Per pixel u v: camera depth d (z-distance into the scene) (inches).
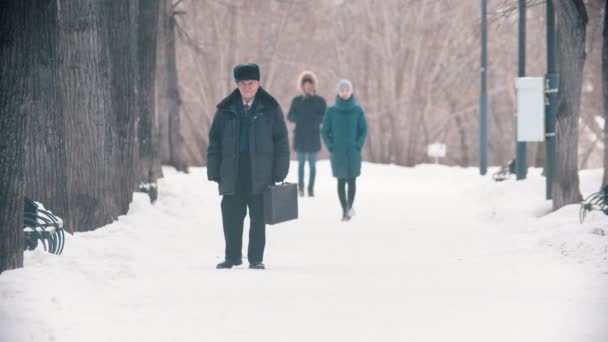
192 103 4613.7
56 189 1059.9
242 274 897.5
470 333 608.4
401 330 621.3
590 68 2770.7
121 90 1408.7
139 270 921.5
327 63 4640.8
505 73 4458.7
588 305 700.7
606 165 1424.7
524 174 1948.8
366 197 2053.4
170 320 655.1
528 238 1200.8
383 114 4431.6
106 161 1251.2
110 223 1258.6
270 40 4431.6
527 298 740.7
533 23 4045.3
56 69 1051.9
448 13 4067.4
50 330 601.0
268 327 632.4
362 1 4303.6
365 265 1023.6
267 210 987.3
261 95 997.8
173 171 2554.1
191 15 4128.9
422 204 1883.6
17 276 710.5
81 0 1220.5
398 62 4146.2
